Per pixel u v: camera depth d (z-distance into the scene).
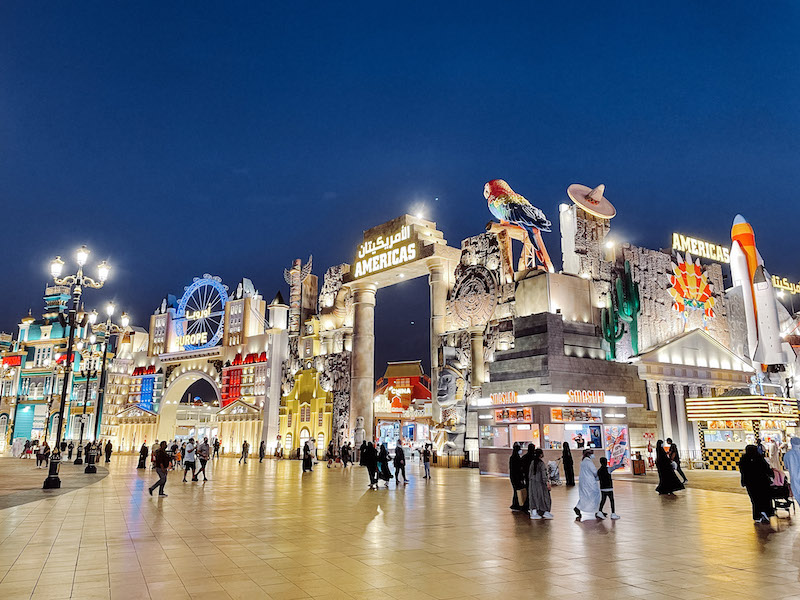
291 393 58.41
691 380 39.03
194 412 73.88
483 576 8.84
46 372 79.38
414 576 8.83
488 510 16.77
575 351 33.78
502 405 31.12
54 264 25.80
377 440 50.88
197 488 23.91
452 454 40.50
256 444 59.28
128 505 17.88
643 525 13.84
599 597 7.71
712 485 24.36
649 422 36.09
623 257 40.44
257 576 8.81
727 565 9.56
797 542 11.59
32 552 10.64
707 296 44.38
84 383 75.56
